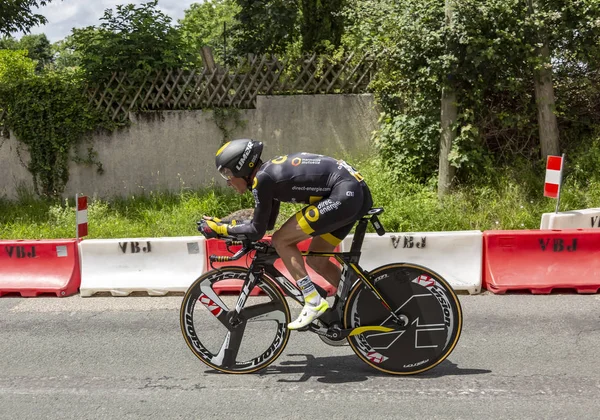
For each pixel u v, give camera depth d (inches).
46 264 256.1
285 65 397.1
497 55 330.3
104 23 414.0
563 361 170.4
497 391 152.6
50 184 418.6
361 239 161.2
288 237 154.7
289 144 399.9
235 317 167.6
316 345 189.6
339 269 167.9
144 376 169.9
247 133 401.1
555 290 235.5
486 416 139.6
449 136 343.3
